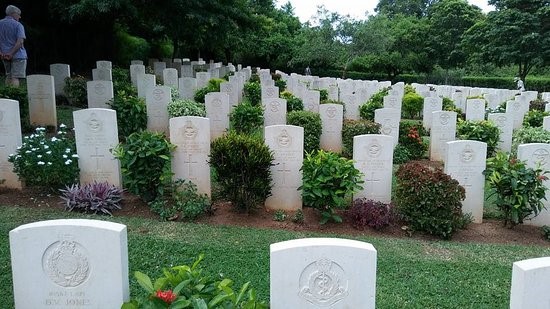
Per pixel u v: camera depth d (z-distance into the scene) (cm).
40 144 772
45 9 2273
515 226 777
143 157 727
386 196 805
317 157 736
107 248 398
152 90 1209
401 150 1196
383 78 4272
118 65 2772
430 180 716
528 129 1243
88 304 407
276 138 773
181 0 2211
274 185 786
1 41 1262
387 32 4028
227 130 1194
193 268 376
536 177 718
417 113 2022
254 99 1922
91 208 718
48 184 777
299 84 2155
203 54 4166
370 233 718
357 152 789
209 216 739
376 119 1211
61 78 1589
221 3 2483
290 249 375
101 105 1252
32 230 393
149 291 344
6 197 759
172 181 788
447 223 706
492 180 738
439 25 4294
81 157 791
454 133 1201
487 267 603
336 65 4194
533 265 360
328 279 380
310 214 770
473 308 505
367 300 385
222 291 349
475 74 4288
